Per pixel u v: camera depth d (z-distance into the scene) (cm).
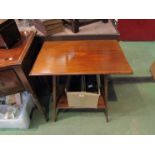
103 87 176
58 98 178
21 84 152
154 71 234
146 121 176
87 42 179
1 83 147
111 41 180
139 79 232
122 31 321
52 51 164
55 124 176
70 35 184
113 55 155
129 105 194
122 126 172
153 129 168
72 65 143
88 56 154
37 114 187
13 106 180
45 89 212
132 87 219
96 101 164
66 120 180
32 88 158
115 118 180
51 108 193
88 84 179
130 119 178
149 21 309
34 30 189
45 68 141
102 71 135
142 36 325
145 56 282
